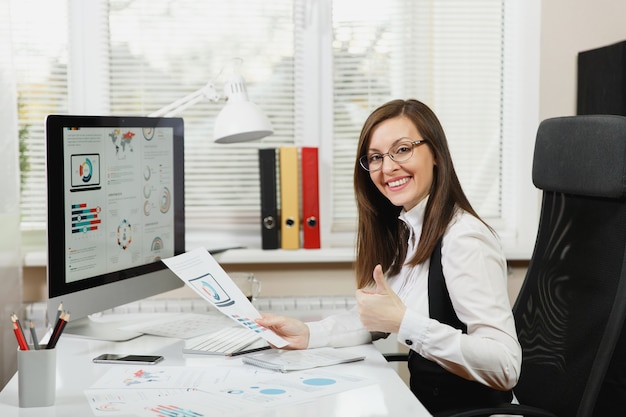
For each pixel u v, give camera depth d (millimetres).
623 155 1669
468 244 1684
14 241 2445
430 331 1606
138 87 2805
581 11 2795
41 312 2559
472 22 2859
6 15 2393
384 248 1993
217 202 2854
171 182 2244
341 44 2848
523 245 2852
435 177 1833
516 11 2844
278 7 2812
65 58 2775
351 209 2902
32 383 1399
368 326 1658
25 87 2760
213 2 2793
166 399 1440
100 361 1723
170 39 2797
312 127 2844
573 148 1827
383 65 2861
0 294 2359
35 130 2779
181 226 2297
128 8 2779
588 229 1766
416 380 1761
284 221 2715
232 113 2422
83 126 1910
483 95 2887
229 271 2750
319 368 1660
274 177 2699
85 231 1933
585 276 1738
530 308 1914
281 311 2648
